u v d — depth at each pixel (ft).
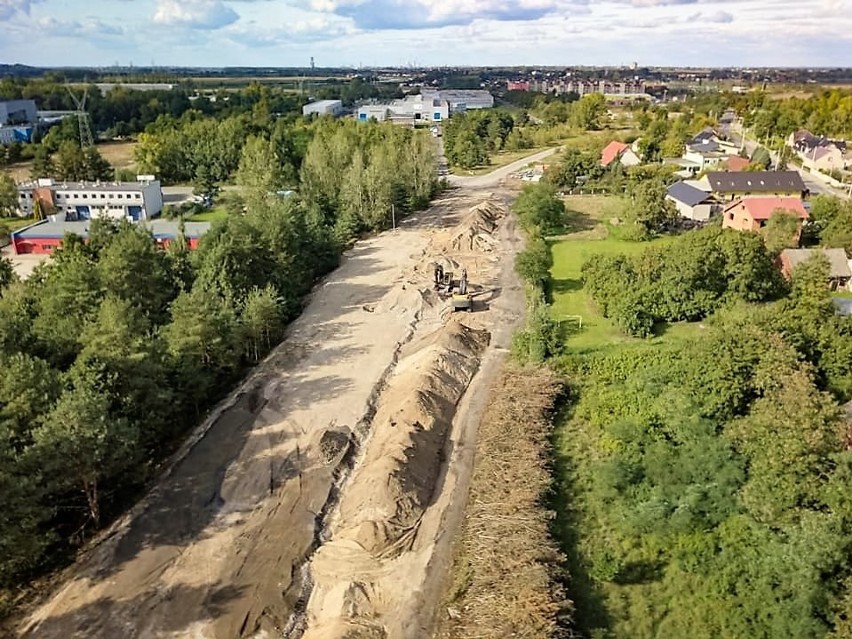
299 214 249.55
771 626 86.94
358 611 91.71
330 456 128.88
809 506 99.14
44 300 158.30
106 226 206.49
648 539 104.01
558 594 90.63
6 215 338.95
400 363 169.58
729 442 115.03
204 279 182.29
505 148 541.34
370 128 438.81
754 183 310.04
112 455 106.11
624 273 190.19
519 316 198.39
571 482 119.75
